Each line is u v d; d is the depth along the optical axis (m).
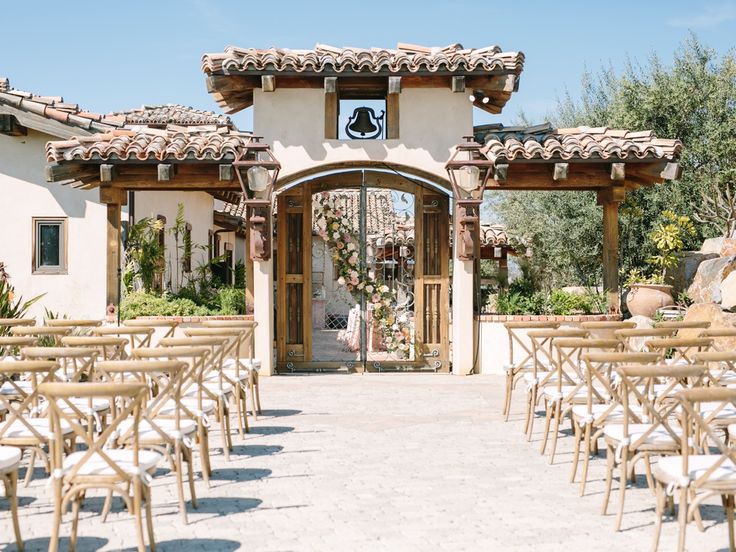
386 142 13.64
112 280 13.39
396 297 14.43
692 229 16.30
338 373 14.00
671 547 5.08
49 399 4.79
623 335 8.32
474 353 13.80
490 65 13.23
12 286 15.54
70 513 5.90
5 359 7.68
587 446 6.32
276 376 13.59
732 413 6.53
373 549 5.06
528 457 7.64
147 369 5.72
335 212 14.42
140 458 5.12
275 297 14.16
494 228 19.83
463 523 5.59
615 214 13.85
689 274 16.05
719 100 18.08
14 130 15.65
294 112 13.59
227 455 7.53
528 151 13.01
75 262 16.17
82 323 10.10
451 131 13.69
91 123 15.27
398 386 12.37
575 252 19.19
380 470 7.14
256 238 13.22
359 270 14.29
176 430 5.82
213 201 22.33
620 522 5.46
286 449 8.02
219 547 5.12
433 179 13.88
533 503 6.09
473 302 13.99
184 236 19.20
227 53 13.41
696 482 4.71
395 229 15.36
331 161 13.59
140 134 13.63
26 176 16.19
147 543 5.18
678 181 18.44
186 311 13.69
